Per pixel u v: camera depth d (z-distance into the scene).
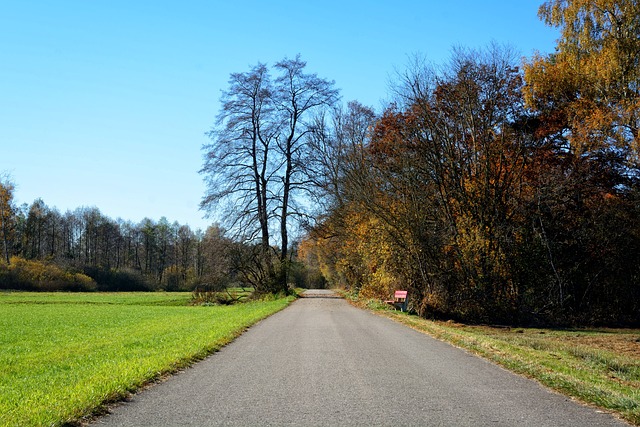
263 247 41.28
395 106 31.61
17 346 17.16
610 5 26.77
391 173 29.44
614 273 28.22
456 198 27.88
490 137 28.61
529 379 9.62
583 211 28.66
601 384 9.00
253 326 19.48
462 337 15.56
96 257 102.19
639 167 26.75
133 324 25.30
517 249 26.78
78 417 6.64
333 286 72.88
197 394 8.20
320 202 41.66
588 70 26.78
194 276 88.94
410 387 8.78
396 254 28.42
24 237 90.88
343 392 8.36
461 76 28.19
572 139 26.84
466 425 6.54
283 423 6.57
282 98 41.81
